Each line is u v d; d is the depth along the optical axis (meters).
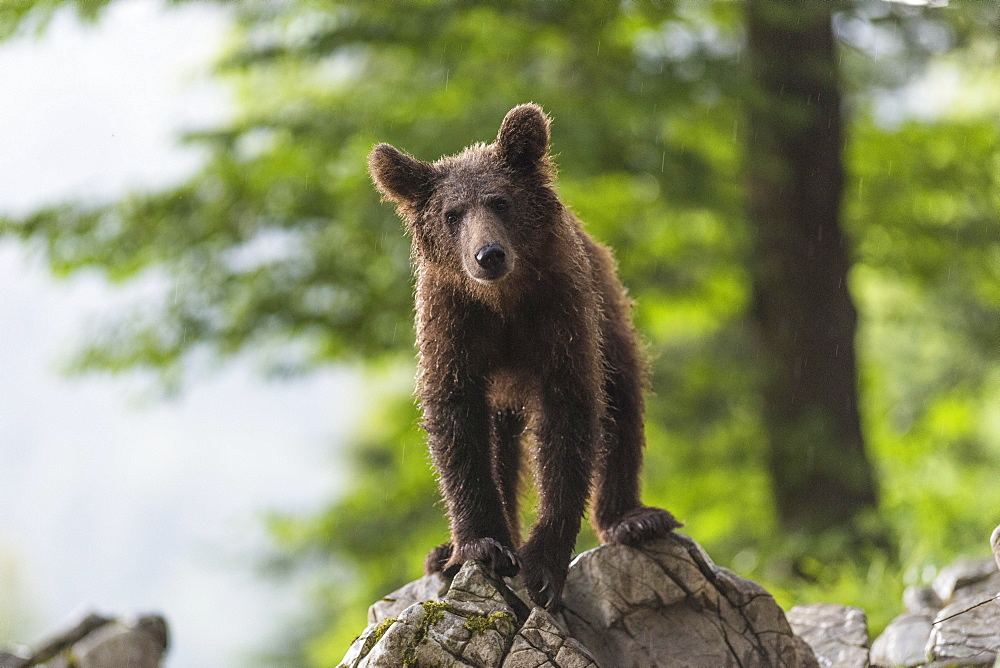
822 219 15.61
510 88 15.37
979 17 15.11
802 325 15.64
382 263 16.31
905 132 17.80
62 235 16.64
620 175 15.86
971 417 20.22
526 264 7.34
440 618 6.71
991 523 13.92
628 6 15.38
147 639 9.95
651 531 7.54
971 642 7.70
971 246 17.80
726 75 14.98
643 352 8.74
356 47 16.03
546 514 7.26
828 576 13.49
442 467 7.36
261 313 16.38
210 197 16.73
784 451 15.56
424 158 14.65
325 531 18.77
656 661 7.21
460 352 7.43
